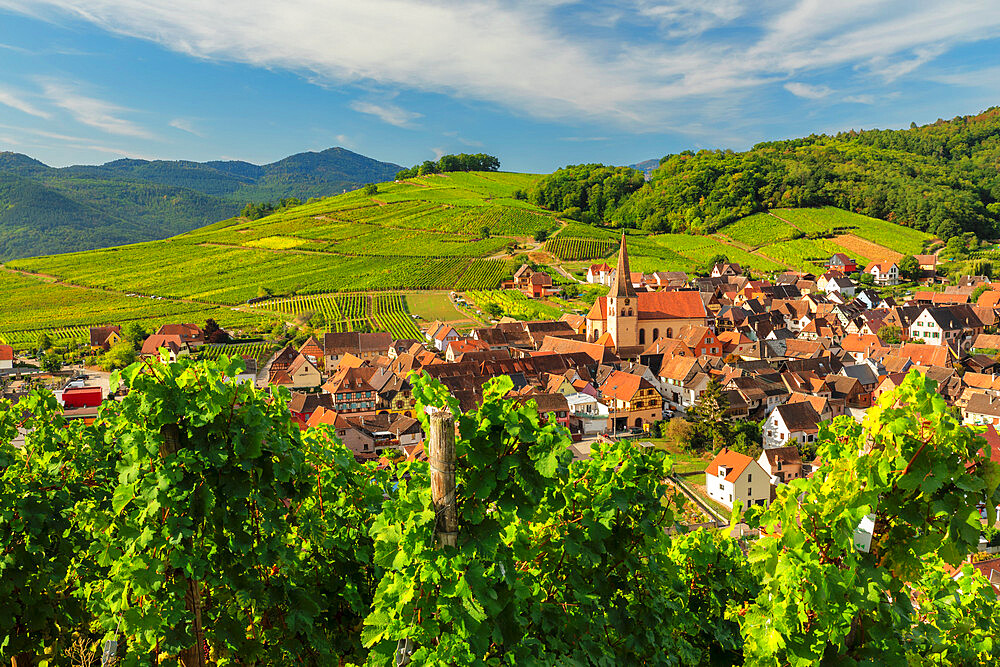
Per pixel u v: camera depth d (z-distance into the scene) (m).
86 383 94.94
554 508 9.62
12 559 11.16
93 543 11.72
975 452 8.35
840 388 80.06
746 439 67.38
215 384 9.60
